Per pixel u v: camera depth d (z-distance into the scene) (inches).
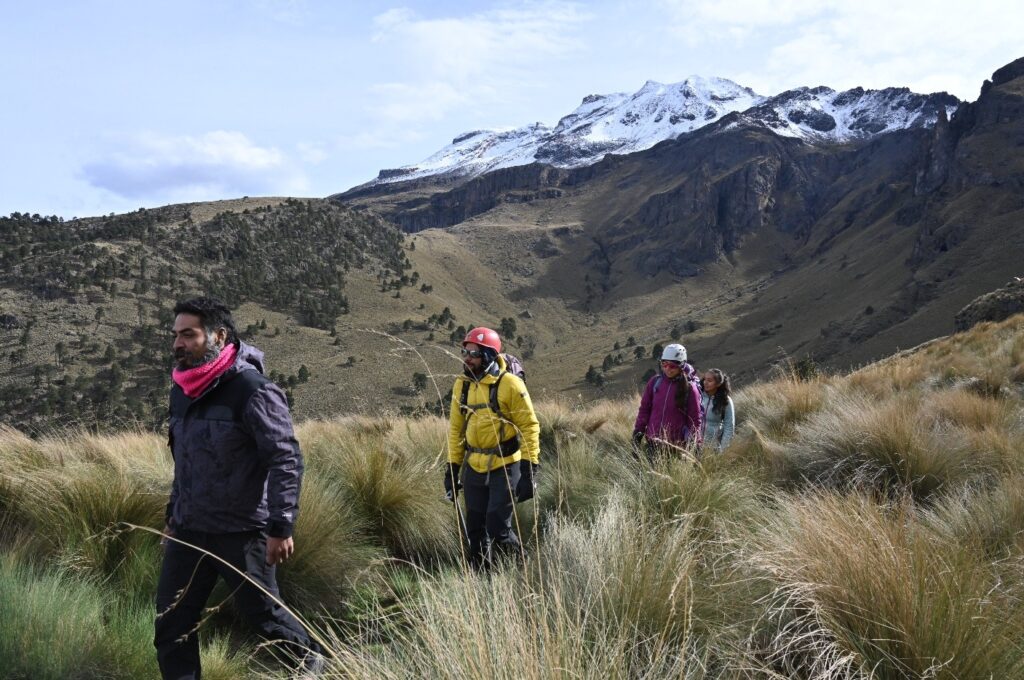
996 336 776.9
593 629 106.3
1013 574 114.4
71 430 250.5
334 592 160.9
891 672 93.4
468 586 100.7
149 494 169.5
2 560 132.3
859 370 738.8
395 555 190.9
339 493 199.9
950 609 94.3
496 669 84.0
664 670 96.7
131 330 7150.6
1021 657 90.7
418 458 256.5
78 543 149.2
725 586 122.3
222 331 117.2
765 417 350.0
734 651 102.3
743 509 177.6
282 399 118.4
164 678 109.2
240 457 114.7
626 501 184.1
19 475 174.7
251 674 120.6
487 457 181.9
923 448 221.6
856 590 104.5
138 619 127.0
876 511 130.3
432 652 92.6
